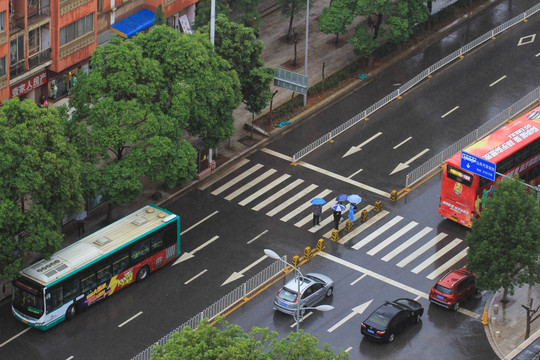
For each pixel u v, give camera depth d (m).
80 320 74.94
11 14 87.44
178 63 81.50
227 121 86.62
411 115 99.12
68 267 73.50
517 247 71.75
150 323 75.06
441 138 96.06
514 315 76.44
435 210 87.56
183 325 74.94
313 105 99.62
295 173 91.38
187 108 80.88
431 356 72.62
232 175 90.75
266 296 77.75
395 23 101.19
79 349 72.50
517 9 114.94
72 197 75.12
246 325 74.94
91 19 94.25
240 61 89.12
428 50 108.38
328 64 105.12
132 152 79.12
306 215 86.38
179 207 86.69
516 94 102.12
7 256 71.69
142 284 78.62
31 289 72.44
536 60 107.06
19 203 79.00
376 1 99.94
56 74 93.44
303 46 107.56
